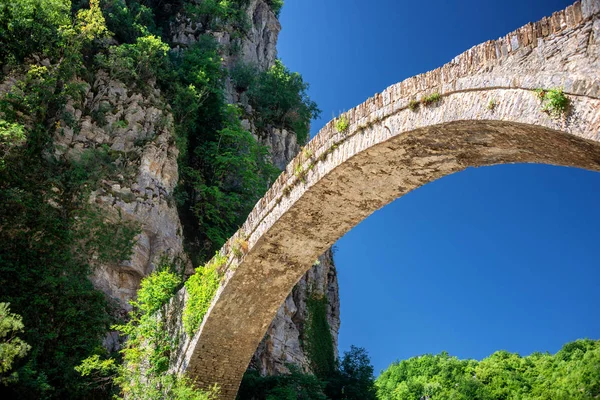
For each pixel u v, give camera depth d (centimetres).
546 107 818
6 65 2673
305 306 3884
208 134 3841
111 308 2409
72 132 2761
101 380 1958
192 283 1920
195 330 1838
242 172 3672
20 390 1727
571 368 5509
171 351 1945
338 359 3969
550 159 980
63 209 2472
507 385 5984
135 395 1827
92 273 2412
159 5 5025
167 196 2972
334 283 4556
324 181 1414
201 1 5188
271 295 1816
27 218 2300
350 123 1341
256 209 1719
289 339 3478
